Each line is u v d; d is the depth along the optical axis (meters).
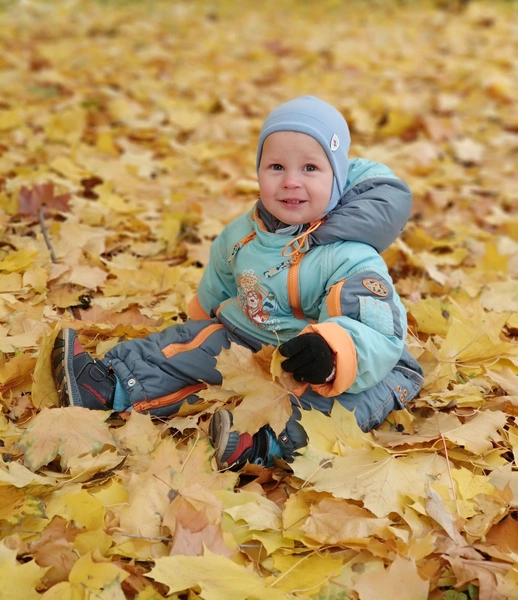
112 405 2.33
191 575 1.71
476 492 2.08
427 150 5.58
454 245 4.03
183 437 2.32
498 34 10.54
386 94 7.38
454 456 2.23
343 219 2.25
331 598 1.76
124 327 2.77
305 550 1.88
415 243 3.99
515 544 1.93
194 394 2.40
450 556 1.85
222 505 1.94
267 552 1.87
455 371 2.64
